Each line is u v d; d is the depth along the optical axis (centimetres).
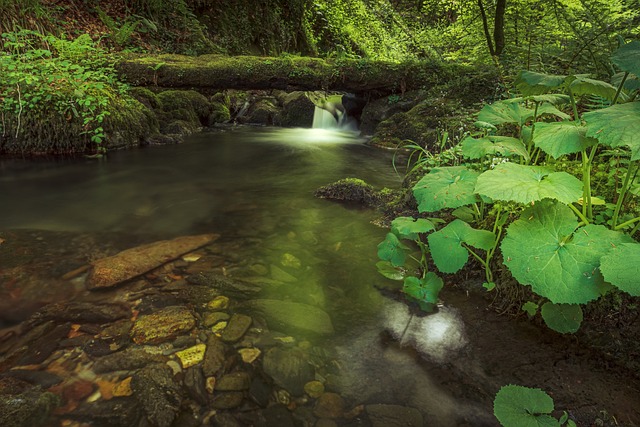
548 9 678
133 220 379
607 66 412
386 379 182
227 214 400
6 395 162
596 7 552
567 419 159
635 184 236
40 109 616
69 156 640
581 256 185
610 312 205
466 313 235
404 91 889
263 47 1396
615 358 192
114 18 966
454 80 826
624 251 173
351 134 1029
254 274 272
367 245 326
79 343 195
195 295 242
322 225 371
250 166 634
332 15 1666
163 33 1043
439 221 286
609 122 174
